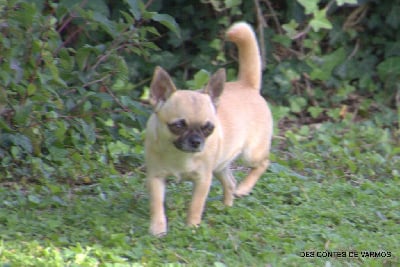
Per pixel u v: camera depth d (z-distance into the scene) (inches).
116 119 445.1
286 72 587.5
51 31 404.5
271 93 588.4
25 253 319.9
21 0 429.4
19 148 424.5
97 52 437.1
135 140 454.3
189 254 335.0
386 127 572.7
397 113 581.9
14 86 396.8
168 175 363.3
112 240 335.3
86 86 445.4
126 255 326.3
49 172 427.8
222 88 362.0
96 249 325.4
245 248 346.6
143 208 390.6
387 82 602.9
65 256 316.8
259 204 408.5
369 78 607.2
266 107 421.7
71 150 442.3
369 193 438.6
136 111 424.5
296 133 549.3
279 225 378.9
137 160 464.1
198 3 591.2
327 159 496.7
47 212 375.6
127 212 381.7
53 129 428.8
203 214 389.7
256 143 414.6
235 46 597.0
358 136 538.9
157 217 359.3
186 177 365.7
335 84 603.8
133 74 572.7
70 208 382.3
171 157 354.0
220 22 582.6
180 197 406.9
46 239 336.2
